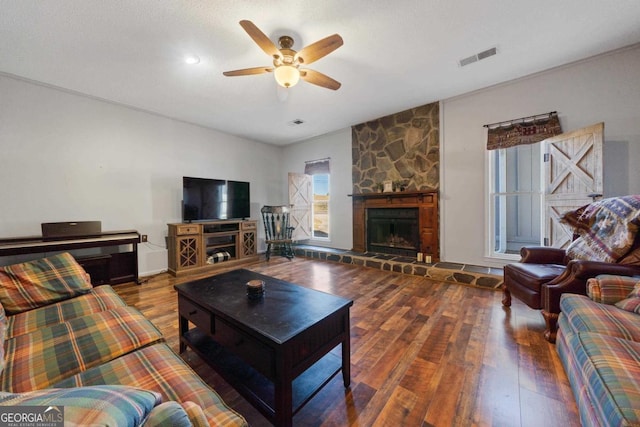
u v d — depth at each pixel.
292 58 2.19
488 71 2.97
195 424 0.73
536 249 2.53
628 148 2.63
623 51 2.62
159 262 4.14
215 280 2.09
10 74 2.84
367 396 1.45
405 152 4.23
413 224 4.25
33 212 3.07
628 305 1.45
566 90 2.91
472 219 3.63
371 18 2.07
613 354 1.10
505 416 1.29
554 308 1.93
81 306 1.71
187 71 2.80
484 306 2.63
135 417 0.54
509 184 5.10
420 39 2.36
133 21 2.04
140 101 3.60
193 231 4.11
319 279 3.66
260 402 1.27
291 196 5.55
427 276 3.60
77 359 1.16
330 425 1.26
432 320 2.35
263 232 5.87
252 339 1.30
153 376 1.03
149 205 4.03
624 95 2.63
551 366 1.66
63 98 3.25
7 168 2.91
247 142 5.56
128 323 1.48
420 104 3.95
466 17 2.08
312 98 3.60
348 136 5.01
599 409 0.97
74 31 2.14
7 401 0.51
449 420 1.28
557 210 2.90
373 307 2.66
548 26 2.22
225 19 2.04
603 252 1.91
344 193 5.13
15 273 1.72
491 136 3.39
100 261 3.24
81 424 0.46
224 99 3.55
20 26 2.06
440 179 3.88
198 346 1.76
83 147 3.41
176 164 4.36
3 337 1.26
